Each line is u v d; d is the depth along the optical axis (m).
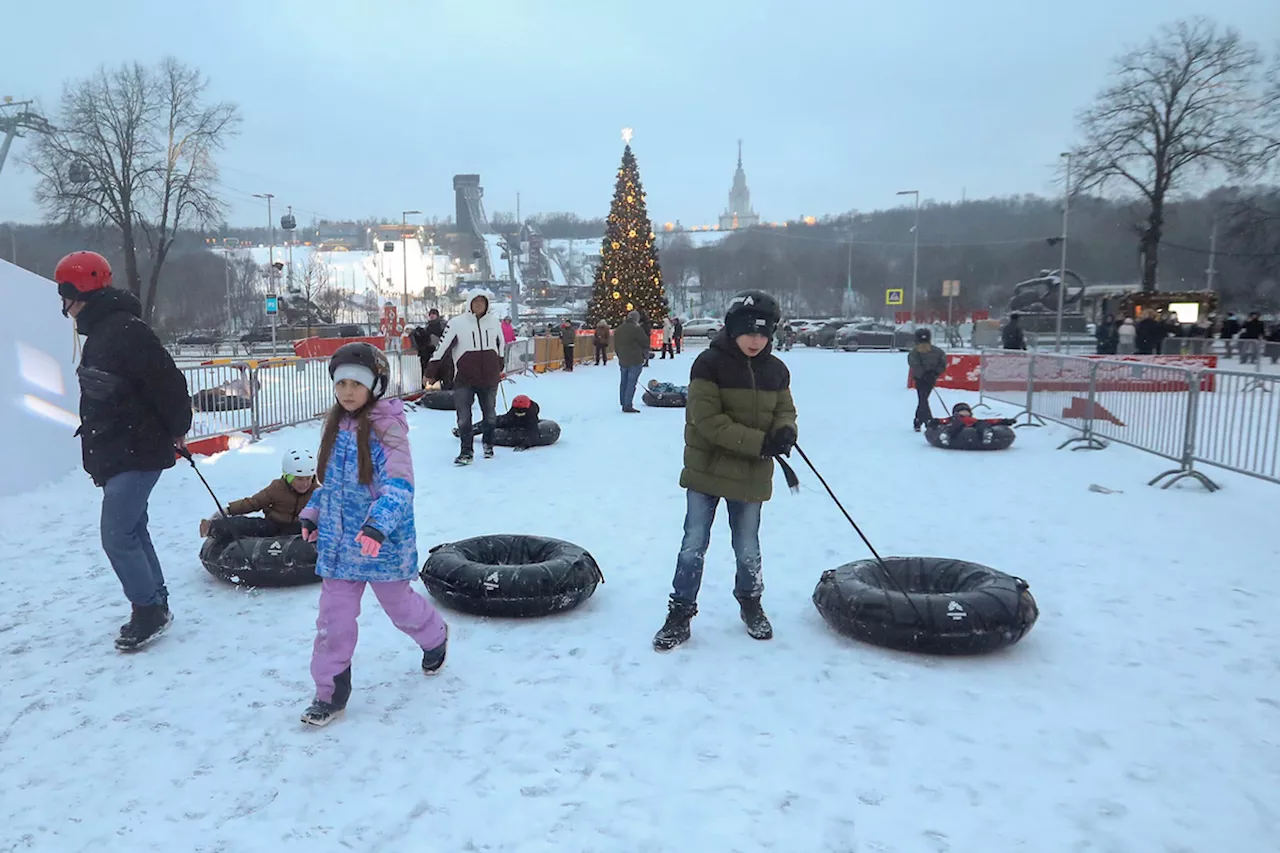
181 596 4.89
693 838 2.66
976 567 4.58
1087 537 6.34
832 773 3.05
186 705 3.56
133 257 41.56
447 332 9.42
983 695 3.69
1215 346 25.66
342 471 3.41
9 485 7.27
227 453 9.73
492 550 5.12
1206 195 47.62
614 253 34.38
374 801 2.87
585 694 3.69
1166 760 3.15
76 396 8.17
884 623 4.05
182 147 41.84
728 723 3.43
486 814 2.79
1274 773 3.06
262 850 2.60
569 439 11.52
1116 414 10.95
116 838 2.66
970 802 2.88
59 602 4.78
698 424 4.04
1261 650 4.18
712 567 5.59
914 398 17.69
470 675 3.88
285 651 4.12
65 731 3.34
